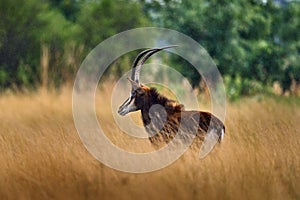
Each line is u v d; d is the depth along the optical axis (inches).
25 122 1927.9
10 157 1323.8
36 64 3873.0
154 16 4483.3
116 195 1149.7
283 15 4190.5
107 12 4333.2
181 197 1141.7
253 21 3951.8
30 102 2310.5
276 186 1205.1
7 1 4089.6
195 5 3897.6
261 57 3917.3
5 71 3853.3
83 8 4387.3
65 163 1256.8
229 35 3858.3
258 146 1440.7
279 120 1831.9
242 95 3476.9
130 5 4392.2
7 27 3993.6
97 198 1148.5
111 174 1221.1
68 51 3580.2
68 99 2370.8
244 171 1244.5
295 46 4092.0
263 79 3892.7
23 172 1237.1
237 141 1503.4
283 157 1354.6
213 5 3900.1
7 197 1174.3
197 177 1202.6
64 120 1887.3
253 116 1964.8
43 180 1197.1
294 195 1199.6
